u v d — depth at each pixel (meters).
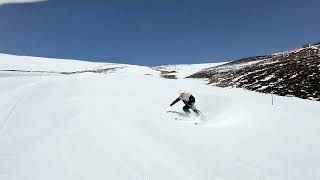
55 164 9.89
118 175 9.08
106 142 11.38
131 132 12.41
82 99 18.33
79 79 26.80
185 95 15.24
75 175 9.16
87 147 11.00
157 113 15.37
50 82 24.73
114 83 24.27
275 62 47.28
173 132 12.52
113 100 17.86
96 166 9.62
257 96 20.98
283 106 17.91
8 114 15.62
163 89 21.67
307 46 53.88
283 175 9.27
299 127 13.60
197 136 12.14
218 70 71.06
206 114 15.74
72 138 11.91
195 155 10.35
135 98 18.42
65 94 19.89
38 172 9.46
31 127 13.70
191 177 8.95
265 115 15.21
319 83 32.97
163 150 10.70
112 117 14.42
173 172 9.22
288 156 10.54
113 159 10.02
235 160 10.07
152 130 12.69
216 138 11.98
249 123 14.04
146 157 10.16
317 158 10.52
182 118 14.83
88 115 14.87
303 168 9.77
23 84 23.78
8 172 9.54
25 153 10.87
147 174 9.11
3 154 10.84
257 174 9.24
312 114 16.28
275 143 11.64
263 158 10.30
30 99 18.61
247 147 11.16
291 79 35.88
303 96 30.88
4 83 24.11
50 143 11.59
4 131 13.30
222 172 9.27
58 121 14.30
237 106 16.64
